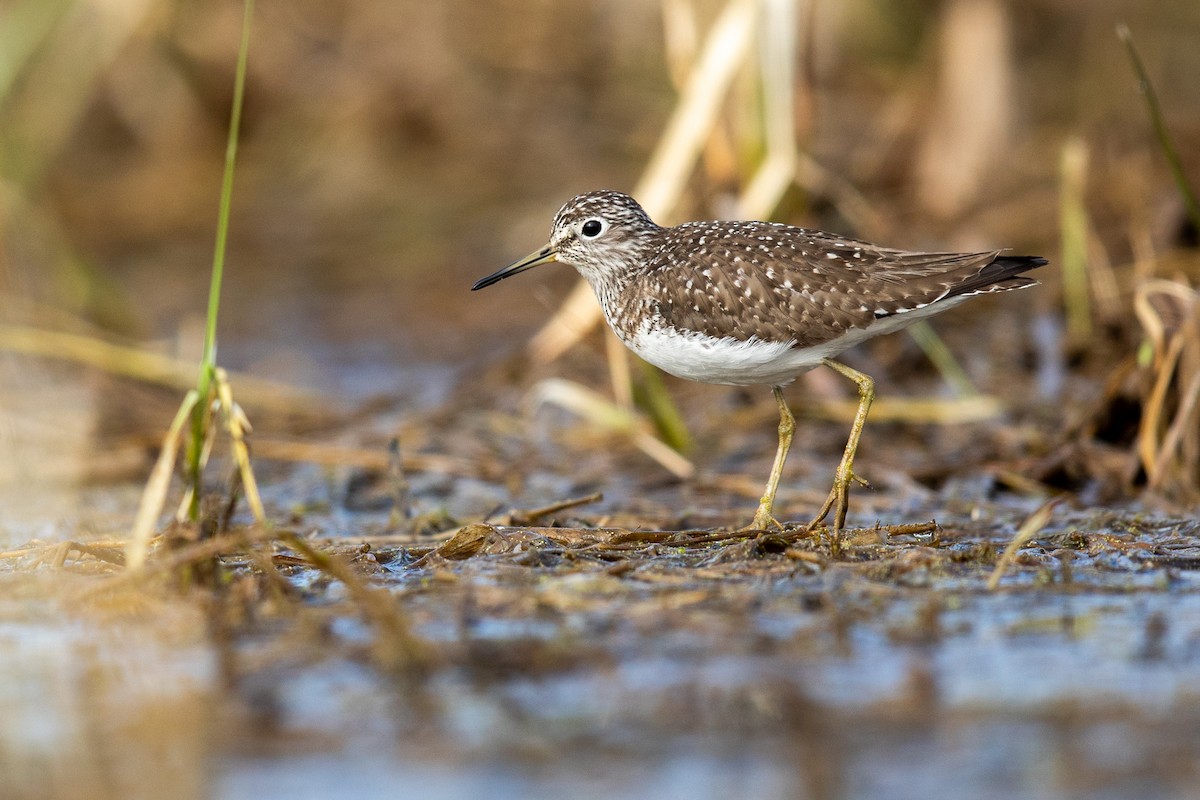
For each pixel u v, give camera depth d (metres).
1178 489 11.83
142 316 20.36
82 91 21.00
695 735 6.95
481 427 15.46
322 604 8.84
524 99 24.89
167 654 8.12
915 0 23.98
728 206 15.36
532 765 6.68
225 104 24.48
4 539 11.44
